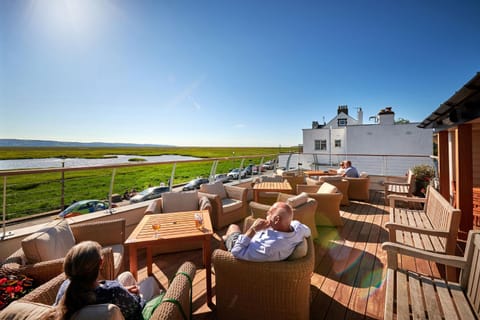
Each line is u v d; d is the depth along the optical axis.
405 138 14.75
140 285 1.59
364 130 15.79
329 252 2.82
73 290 0.90
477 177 4.89
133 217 3.29
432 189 3.07
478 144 4.88
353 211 4.65
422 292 1.47
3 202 2.27
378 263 2.54
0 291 1.31
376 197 5.85
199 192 3.93
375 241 3.16
